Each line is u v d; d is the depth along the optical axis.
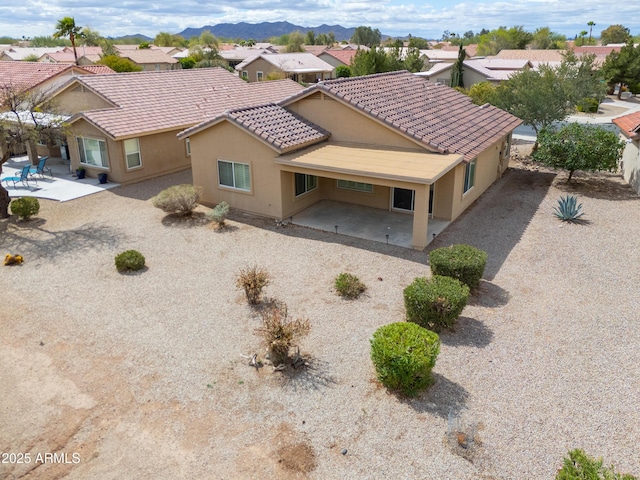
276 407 9.75
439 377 10.44
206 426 9.32
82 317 13.09
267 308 13.37
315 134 20.39
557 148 23.64
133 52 87.94
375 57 53.84
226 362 11.16
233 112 19.77
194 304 13.67
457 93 27.52
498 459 8.41
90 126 24.97
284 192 19.56
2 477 8.35
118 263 15.60
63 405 9.95
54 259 16.66
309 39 164.25
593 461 7.44
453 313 11.73
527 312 12.88
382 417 9.41
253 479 8.19
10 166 29.17
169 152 27.39
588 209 20.81
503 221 19.50
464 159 18.23
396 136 19.38
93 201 22.78
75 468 8.51
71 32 61.28
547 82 30.70
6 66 36.97
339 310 13.20
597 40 170.75
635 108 53.91
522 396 9.86
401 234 18.23
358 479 8.12
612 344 11.48
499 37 116.19
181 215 20.47
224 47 129.88
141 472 8.39
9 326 12.70
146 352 11.56
